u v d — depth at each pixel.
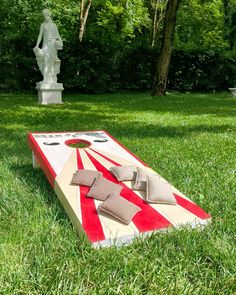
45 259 1.20
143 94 8.70
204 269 1.19
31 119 4.31
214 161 2.55
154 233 1.33
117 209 1.36
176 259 1.23
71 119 4.40
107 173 1.78
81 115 4.79
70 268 1.16
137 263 1.19
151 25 12.09
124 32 11.27
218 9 13.11
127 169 1.74
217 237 1.38
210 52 10.12
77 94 8.48
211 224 1.49
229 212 1.64
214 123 4.37
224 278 1.13
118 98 7.52
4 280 1.10
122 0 11.04
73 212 1.41
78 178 1.64
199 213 1.47
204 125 4.19
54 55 6.37
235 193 1.89
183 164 2.42
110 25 11.07
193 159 2.58
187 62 10.00
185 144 3.08
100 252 1.24
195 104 6.64
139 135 3.45
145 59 9.33
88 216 1.37
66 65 8.31
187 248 1.29
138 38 12.31
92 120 4.35
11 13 9.39
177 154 2.72
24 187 1.89
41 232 1.40
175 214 1.44
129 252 1.26
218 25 13.26
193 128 3.94
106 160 1.96
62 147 2.11
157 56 9.42
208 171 2.29
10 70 8.01
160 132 3.64
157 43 12.00
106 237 1.26
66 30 10.46
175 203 1.50
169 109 5.76
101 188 1.53
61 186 1.61
